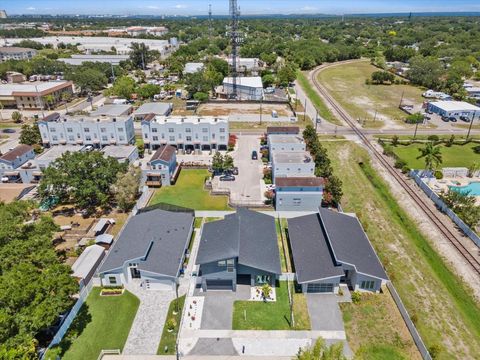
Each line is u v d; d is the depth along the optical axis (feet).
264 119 400.26
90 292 157.38
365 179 270.87
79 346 131.23
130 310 147.84
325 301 152.87
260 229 183.42
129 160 267.80
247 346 132.26
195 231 199.41
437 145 329.52
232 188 249.34
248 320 143.33
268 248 170.09
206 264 151.84
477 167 272.92
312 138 302.86
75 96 505.66
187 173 273.75
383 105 457.68
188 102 454.40
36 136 315.58
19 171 256.73
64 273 133.28
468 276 170.91
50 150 281.95
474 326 144.05
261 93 476.13
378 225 211.00
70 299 131.75
